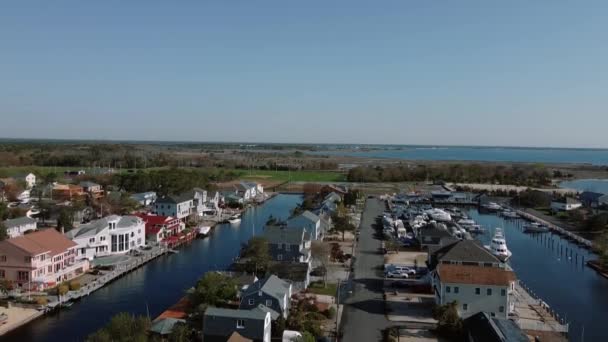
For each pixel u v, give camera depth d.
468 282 61.31
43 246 77.00
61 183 179.12
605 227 124.88
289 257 85.81
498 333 48.72
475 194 193.75
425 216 140.00
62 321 63.09
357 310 65.06
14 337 57.62
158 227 110.31
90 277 82.00
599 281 83.38
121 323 49.91
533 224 134.75
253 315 51.25
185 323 55.28
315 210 132.25
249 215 155.00
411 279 79.25
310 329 55.41
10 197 153.25
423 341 55.06
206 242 114.12
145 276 84.62
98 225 95.19
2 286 68.50
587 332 60.44
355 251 101.00
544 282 82.69
